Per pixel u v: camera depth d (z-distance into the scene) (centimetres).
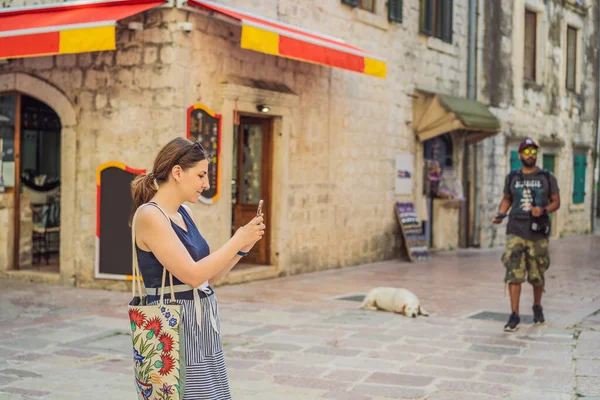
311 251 1182
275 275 1104
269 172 1111
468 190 1708
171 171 307
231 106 988
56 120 1117
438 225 1603
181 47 907
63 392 502
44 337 669
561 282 1127
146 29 910
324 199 1209
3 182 1030
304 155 1154
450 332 719
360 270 1232
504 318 797
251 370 567
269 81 1074
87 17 853
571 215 2262
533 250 738
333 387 524
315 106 1176
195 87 934
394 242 1429
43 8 920
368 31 1311
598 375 561
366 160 1323
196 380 301
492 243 1784
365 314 809
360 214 1312
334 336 691
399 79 1416
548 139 2081
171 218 307
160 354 297
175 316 297
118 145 927
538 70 2039
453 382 539
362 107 1305
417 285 1059
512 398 501
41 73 974
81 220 952
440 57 1565
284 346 648
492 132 1623
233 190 1107
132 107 919
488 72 1750
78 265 956
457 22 1631
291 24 1104
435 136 1555
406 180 1457
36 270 1025
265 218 1116
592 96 2403
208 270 296
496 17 1781
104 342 654
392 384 533
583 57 2322
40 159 1101
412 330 725
